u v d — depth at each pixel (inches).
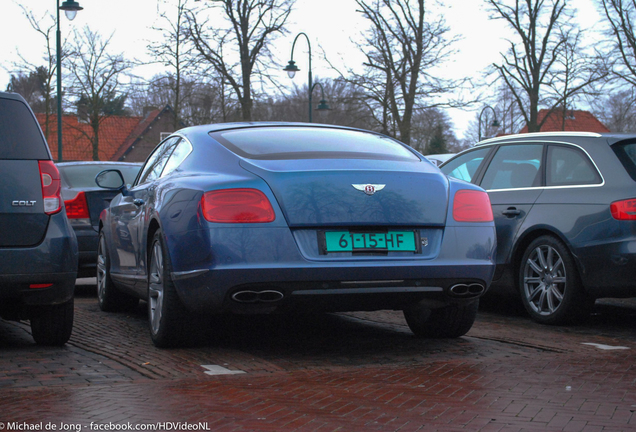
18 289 170.4
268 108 1315.2
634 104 1311.5
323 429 110.8
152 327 187.2
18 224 171.5
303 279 157.4
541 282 235.3
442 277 166.7
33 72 1305.4
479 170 270.4
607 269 212.2
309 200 159.8
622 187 213.9
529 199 241.8
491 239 176.2
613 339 202.2
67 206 311.3
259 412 120.3
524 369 157.5
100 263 268.2
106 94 1371.8
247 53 1245.1
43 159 177.3
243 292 156.9
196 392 134.3
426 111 1225.4
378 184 165.3
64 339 187.6
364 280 160.7
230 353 176.7
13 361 165.5
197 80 1218.6
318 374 152.2
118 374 151.3
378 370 156.8
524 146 255.1
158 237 182.9
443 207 170.6
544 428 112.0
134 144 2148.1
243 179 162.4
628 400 129.7
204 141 187.2
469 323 196.1
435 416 118.6
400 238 165.5
